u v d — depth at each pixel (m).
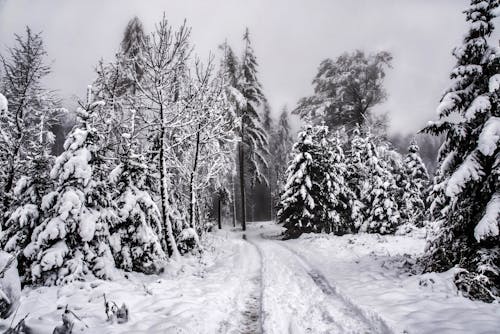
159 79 13.45
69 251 9.81
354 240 21.00
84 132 10.67
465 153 10.12
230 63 35.03
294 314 7.52
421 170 33.12
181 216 16.67
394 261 13.30
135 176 13.09
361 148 29.94
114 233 11.70
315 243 20.70
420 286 9.09
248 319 7.55
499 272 8.23
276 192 51.16
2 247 10.05
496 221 8.38
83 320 6.53
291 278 11.41
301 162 27.58
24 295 8.23
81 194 10.16
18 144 13.84
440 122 10.20
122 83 15.71
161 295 8.82
